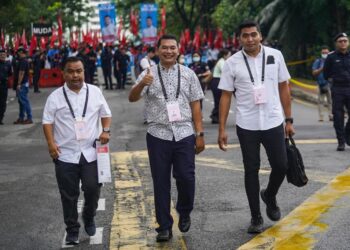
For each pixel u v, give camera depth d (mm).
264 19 33281
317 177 9844
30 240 7152
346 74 12273
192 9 48062
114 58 32844
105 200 8867
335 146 12945
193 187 6871
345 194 8641
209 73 17797
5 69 18750
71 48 40938
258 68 6953
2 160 12500
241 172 10492
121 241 6973
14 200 9070
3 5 31062
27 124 18766
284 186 9242
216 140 14195
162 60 6793
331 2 30453
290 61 33000
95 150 6820
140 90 6750
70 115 6738
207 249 6574
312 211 7840
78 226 6930
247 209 8125
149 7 34562
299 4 31656
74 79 6715
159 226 6891
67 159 6738
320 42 33156
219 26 41750
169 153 6816
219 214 7926
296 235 6891
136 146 13727
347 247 6426
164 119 6773
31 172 11164
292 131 7203
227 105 7141
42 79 35938
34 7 49500
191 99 6906
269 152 7004
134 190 9422
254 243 6699
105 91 31531
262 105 6930
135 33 42969
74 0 72875
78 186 6863
